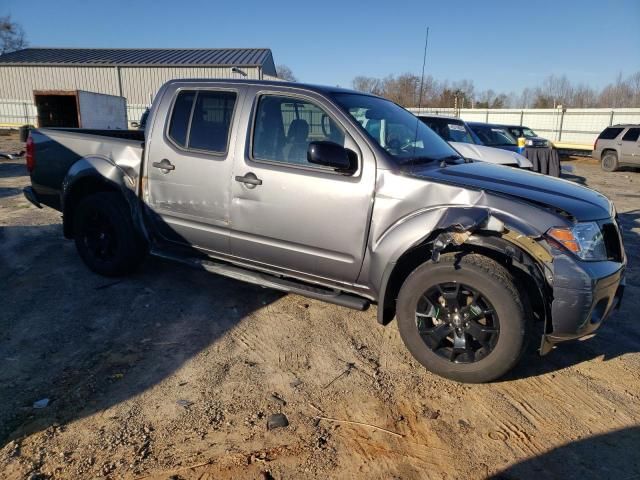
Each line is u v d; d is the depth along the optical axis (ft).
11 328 12.91
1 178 38.60
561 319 10.05
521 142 40.57
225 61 112.88
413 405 10.26
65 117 92.63
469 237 10.37
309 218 12.08
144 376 10.93
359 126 11.85
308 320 14.03
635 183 51.57
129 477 8.00
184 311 14.29
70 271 17.10
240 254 13.58
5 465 8.14
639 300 16.38
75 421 9.32
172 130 14.28
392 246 11.12
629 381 11.39
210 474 8.13
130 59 117.19
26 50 130.11
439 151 13.70
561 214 10.30
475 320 10.64
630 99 146.61
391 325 13.97
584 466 8.63
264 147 12.84
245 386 10.73
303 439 9.08
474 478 8.29
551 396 10.71
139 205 15.02
